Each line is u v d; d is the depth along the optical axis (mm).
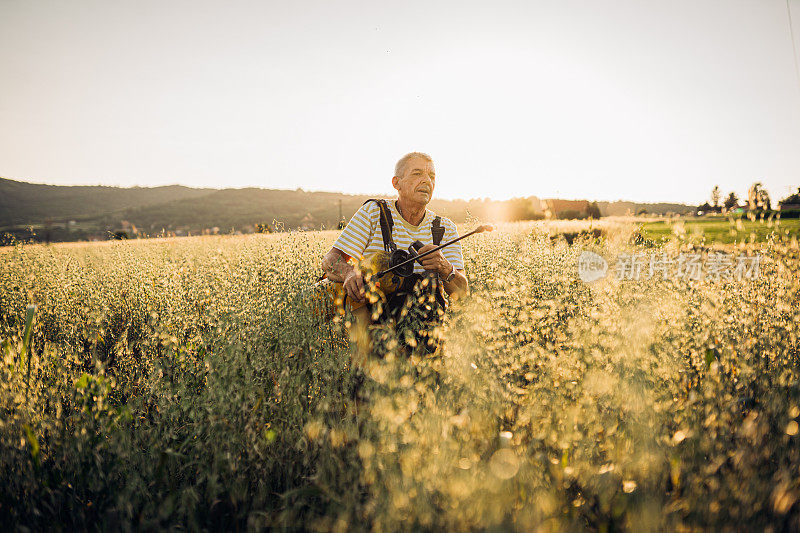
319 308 2521
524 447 1496
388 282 2459
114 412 2076
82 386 2275
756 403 1824
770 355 2057
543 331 2287
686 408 1639
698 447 1460
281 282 2938
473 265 4449
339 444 1604
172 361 2303
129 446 1757
